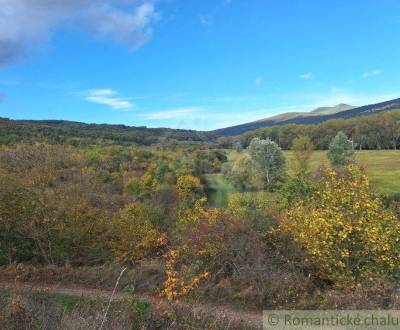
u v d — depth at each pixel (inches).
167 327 290.2
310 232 497.0
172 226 847.1
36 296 359.9
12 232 677.9
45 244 688.4
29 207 693.3
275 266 500.7
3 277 556.7
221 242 535.8
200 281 475.2
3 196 682.2
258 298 446.3
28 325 234.7
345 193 508.4
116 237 751.1
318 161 2353.6
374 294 399.2
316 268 507.8
